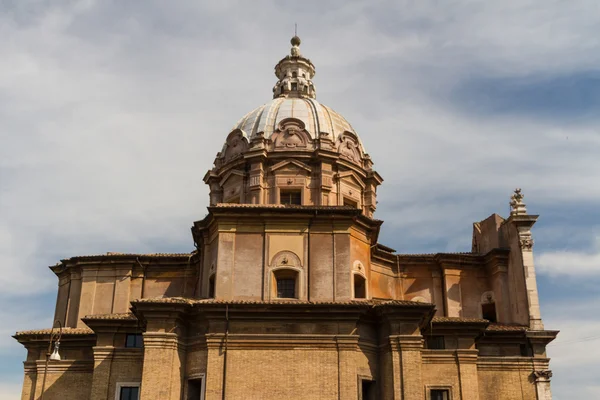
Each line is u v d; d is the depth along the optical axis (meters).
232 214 32.75
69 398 35.16
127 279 38.81
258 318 30.08
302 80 49.84
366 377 29.97
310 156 39.41
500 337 36.03
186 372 30.16
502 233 40.69
